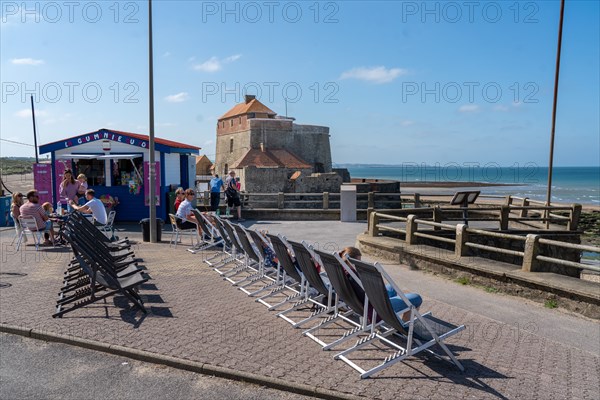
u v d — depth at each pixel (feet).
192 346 18.02
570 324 23.18
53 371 16.49
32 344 18.86
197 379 15.88
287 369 16.08
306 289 22.62
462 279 31.71
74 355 17.83
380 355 17.39
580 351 18.53
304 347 18.07
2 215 57.98
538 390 14.90
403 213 47.39
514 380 15.58
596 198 251.39
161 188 59.62
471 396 14.38
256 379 15.43
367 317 19.36
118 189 60.08
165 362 16.90
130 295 22.17
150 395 14.80
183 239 47.39
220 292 26.05
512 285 28.48
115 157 58.18
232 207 68.23
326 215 68.80
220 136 255.70
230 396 14.74
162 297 24.95
